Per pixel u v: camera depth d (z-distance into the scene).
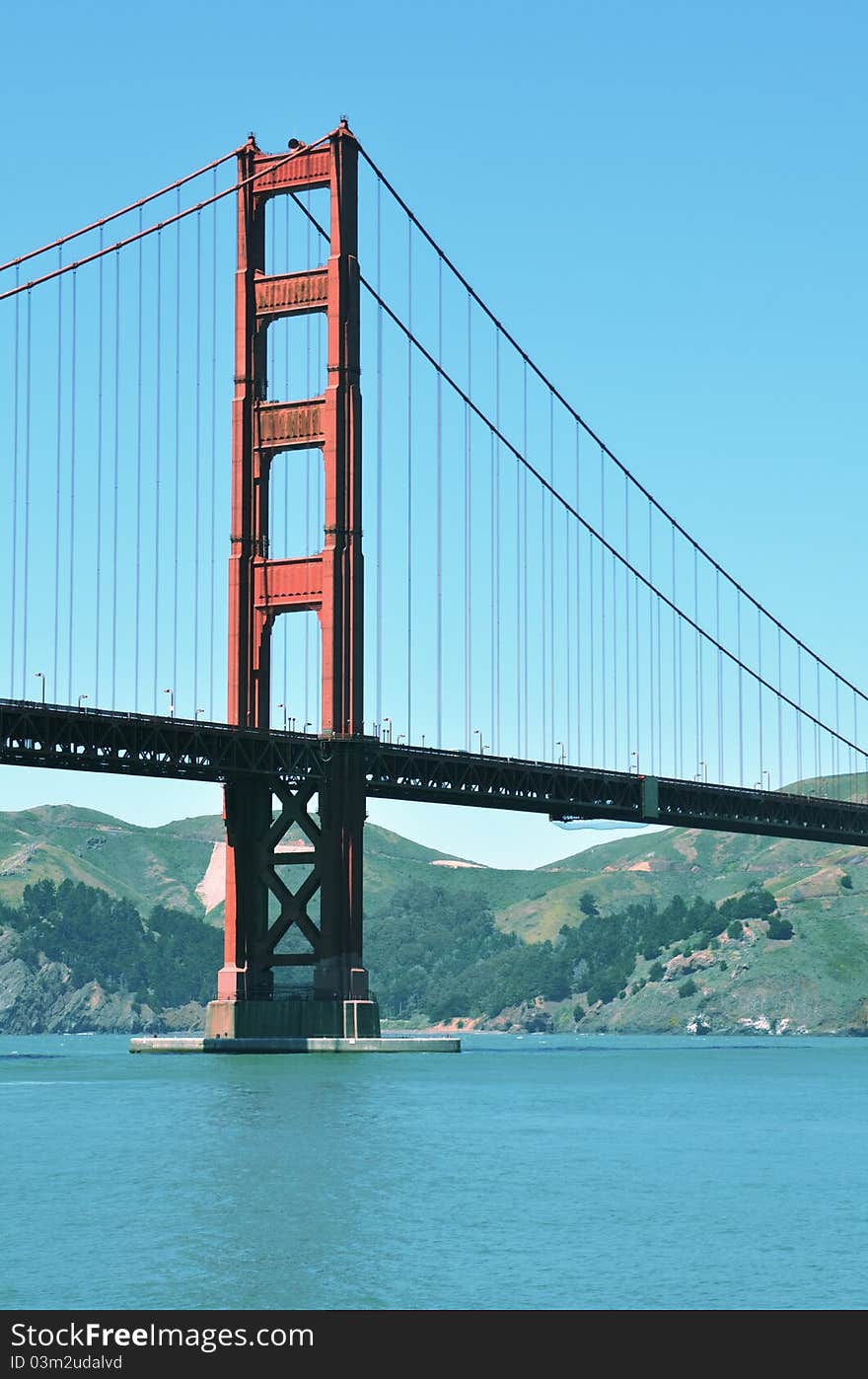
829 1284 39.28
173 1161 57.44
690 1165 57.66
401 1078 96.31
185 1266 40.59
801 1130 69.25
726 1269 40.72
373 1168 56.03
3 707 102.06
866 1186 53.03
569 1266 40.91
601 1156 59.72
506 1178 54.09
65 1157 58.47
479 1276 39.84
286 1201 49.12
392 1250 42.47
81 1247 42.62
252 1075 96.81
